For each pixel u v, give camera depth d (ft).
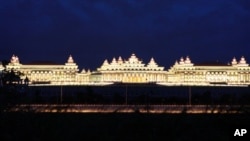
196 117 324.60
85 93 584.40
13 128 250.16
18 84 350.84
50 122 275.80
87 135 274.98
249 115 305.94
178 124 298.56
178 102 552.82
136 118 310.04
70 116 314.55
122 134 281.54
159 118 320.50
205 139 273.13
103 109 429.79
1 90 294.87
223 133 276.00
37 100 508.94
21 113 266.36
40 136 254.68
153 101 557.33
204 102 544.21
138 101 561.02
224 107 386.52
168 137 279.69
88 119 318.24
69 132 277.03
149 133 282.15
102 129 286.87
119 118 321.11
